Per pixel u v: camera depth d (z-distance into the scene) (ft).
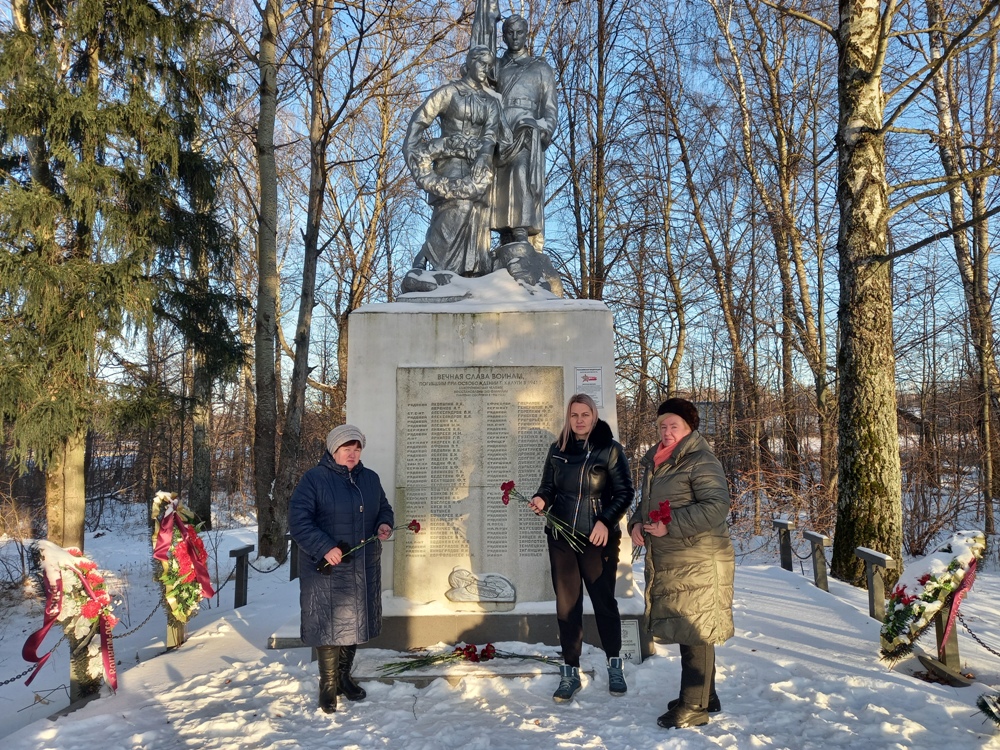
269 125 45.75
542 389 17.79
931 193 27.09
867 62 28.09
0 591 36.22
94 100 35.14
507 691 14.39
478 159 20.51
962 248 49.75
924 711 13.07
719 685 14.64
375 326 18.08
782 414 50.08
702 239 60.90
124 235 35.81
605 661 15.48
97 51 38.17
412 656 15.79
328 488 13.92
